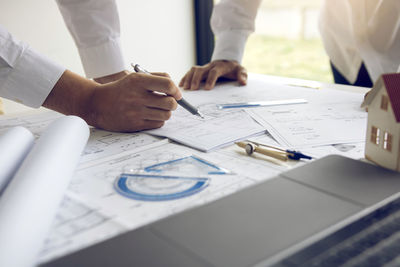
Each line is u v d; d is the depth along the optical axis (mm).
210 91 960
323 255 309
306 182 419
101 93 671
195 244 310
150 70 1767
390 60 1056
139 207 394
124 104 644
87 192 432
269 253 295
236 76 1078
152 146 582
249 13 1089
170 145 587
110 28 953
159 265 285
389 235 332
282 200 379
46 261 302
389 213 368
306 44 2998
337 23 1149
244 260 287
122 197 418
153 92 666
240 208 367
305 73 3016
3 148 450
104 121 661
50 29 1426
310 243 312
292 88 954
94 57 969
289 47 3064
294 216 349
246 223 340
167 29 1780
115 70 982
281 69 3098
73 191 435
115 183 453
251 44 3117
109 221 367
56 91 683
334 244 324
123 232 343
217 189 430
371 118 482
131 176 471
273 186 411
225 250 300
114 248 310
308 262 302
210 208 369
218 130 639
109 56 967
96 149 575
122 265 288
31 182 361
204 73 1028
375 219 358
